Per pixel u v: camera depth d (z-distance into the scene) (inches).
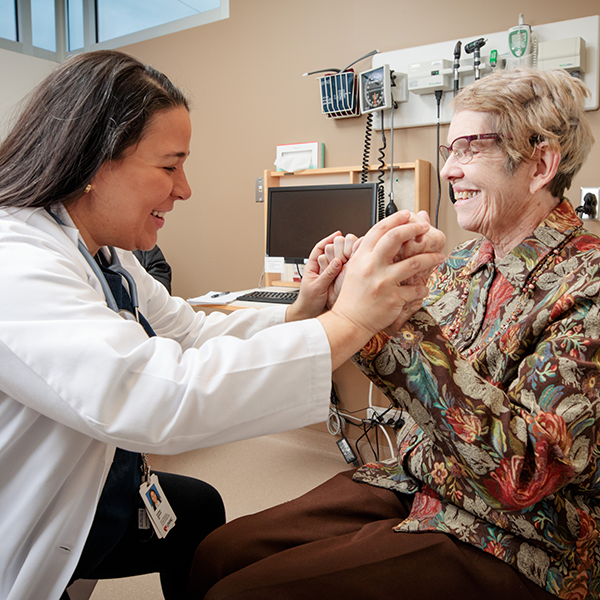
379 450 93.5
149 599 57.7
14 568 27.7
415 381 28.5
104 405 22.7
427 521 32.0
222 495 79.7
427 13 83.7
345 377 96.4
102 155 27.8
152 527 37.4
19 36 137.4
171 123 29.5
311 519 34.8
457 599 28.1
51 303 23.6
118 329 24.3
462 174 36.8
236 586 27.5
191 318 45.9
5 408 26.3
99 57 29.2
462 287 39.9
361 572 28.3
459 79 79.8
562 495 30.0
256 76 102.9
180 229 117.4
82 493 28.5
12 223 27.1
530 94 33.5
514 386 30.5
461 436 27.5
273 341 26.1
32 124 29.1
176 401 23.6
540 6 74.5
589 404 28.0
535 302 33.6
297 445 99.9
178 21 115.0
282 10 98.2
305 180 98.1
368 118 88.4
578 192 74.5
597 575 30.1
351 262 27.6
